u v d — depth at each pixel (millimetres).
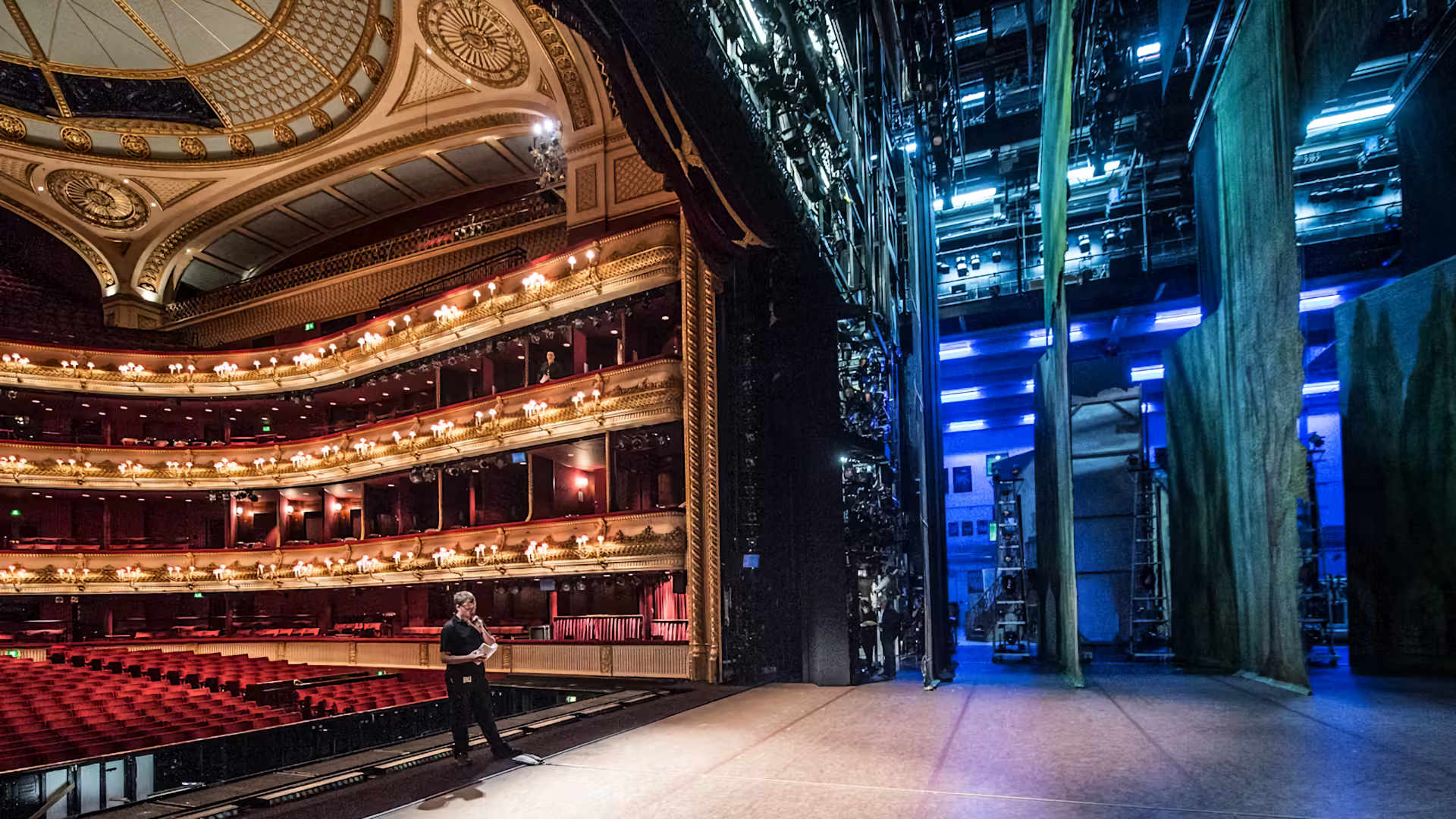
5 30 21594
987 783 6496
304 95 23297
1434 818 5242
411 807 6152
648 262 17000
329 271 27906
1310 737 8016
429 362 23391
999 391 29406
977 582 30109
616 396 17516
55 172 26359
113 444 27766
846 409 14414
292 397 26984
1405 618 13961
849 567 13930
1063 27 11086
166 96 23953
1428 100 17078
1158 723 9016
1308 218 22188
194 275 31547
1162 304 23328
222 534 30000
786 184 10031
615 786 6664
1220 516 14438
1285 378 10906
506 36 19297
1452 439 13383
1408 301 14211
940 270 26141
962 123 20859
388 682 17938
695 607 15094
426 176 25766
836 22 12977
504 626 21234
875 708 10852
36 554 26000
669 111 8133
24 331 28375
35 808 7520
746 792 6348
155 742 11391
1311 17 11148
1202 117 15039
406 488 25641
